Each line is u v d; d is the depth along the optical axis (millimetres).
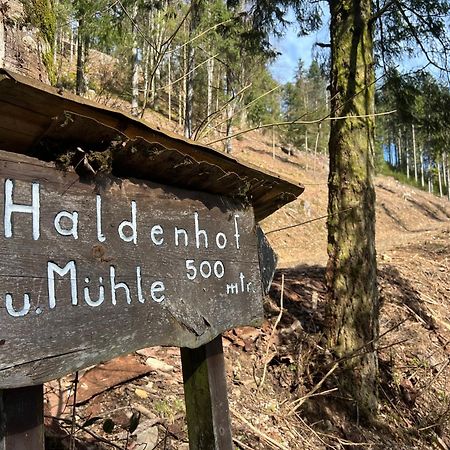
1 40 2203
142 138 1604
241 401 3943
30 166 1425
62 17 4625
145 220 1795
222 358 2293
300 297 6109
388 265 8602
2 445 1404
